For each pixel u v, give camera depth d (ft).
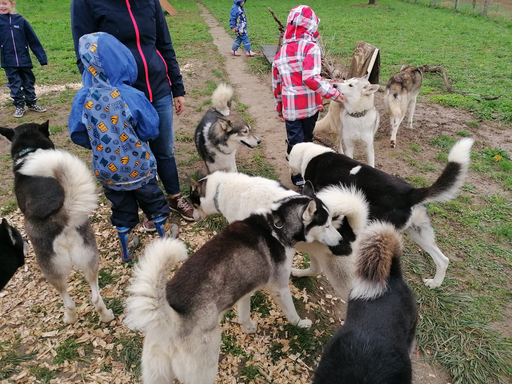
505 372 8.95
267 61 37.14
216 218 14.46
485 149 19.60
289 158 14.64
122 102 9.71
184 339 6.91
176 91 13.57
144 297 6.25
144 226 13.73
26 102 23.94
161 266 6.36
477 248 12.92
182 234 13.67
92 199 9.21
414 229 11.00
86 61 9.44
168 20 63.00
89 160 18.48
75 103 9.82
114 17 10.68
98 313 9.87
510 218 14.44
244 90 29.43
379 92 29.14
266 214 9.20
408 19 59.11
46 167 8.63
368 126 16.33
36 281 11.38
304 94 14.64
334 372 6.09
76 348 9.25
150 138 10.66
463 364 9.09
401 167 18.40
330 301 11.12
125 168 10.21
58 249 9.09
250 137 15.55
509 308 10.69
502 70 32.60
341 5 76.79
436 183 10.11
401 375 6.11
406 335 6.89
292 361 9.19
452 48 40.86
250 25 57.16
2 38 21.68
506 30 49.21
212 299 7.42
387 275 7.19
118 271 11.80
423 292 11.18
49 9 69.36
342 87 15.76
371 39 45.80
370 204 10.95
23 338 9.49
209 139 15.52
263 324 10.19
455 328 10.03
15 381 8.43
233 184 11.30
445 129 22.40
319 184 12.64
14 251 10.02
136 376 8.63
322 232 9.32
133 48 11.24
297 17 13.83
